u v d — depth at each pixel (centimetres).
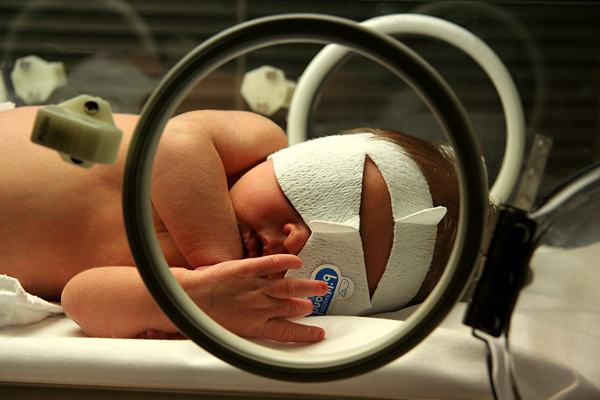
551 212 42
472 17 174
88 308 58
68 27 169
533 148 45
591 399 47
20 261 68
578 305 51
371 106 182
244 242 66
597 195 42
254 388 47
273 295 56
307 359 41
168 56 173
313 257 62
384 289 66
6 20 167
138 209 40
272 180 66
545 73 176
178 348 50
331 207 62
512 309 42
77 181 68
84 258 68
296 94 127
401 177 66
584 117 177
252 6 175
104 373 48
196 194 63
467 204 38
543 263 51
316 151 68
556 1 172
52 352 49
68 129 39
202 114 76
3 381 49
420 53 176
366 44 38
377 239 63
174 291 42
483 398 48
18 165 68
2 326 62
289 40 39
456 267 39
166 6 173
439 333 52
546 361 48
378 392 48
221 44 39
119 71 170
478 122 173
